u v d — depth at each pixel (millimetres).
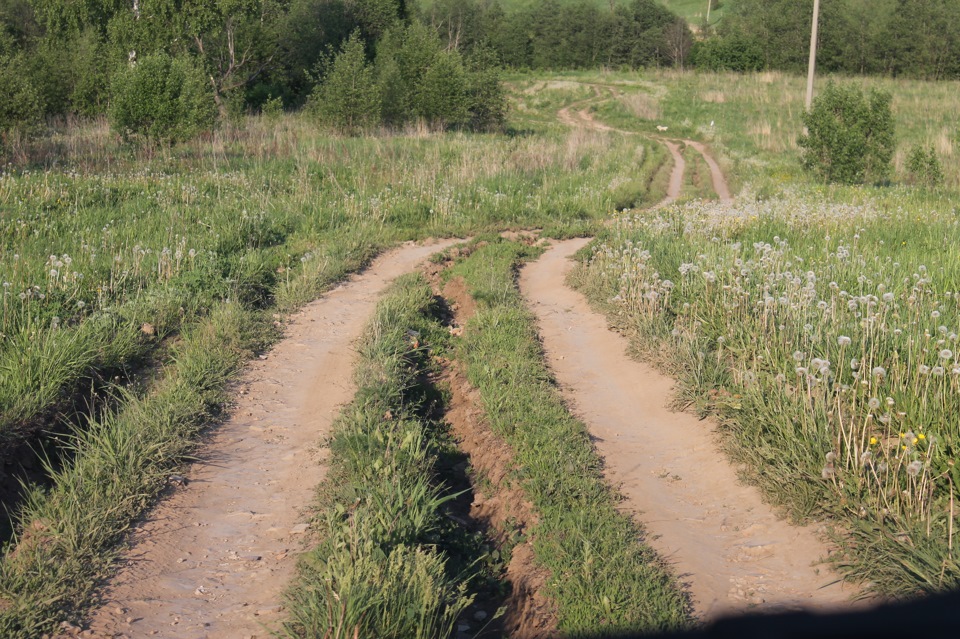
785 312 8391
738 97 53594
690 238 13523
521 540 5672
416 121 38656
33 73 31453
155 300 10352
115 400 7898
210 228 15242
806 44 66938
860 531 4996
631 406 8070
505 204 20922
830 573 4840
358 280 13656
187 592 4938
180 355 8938
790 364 7484
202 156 23625
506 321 10656
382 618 4398
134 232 14359
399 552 4816
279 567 5254
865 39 65125
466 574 5277
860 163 25984
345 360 9477
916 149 25969
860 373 6664
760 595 4719
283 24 47375
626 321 10258
